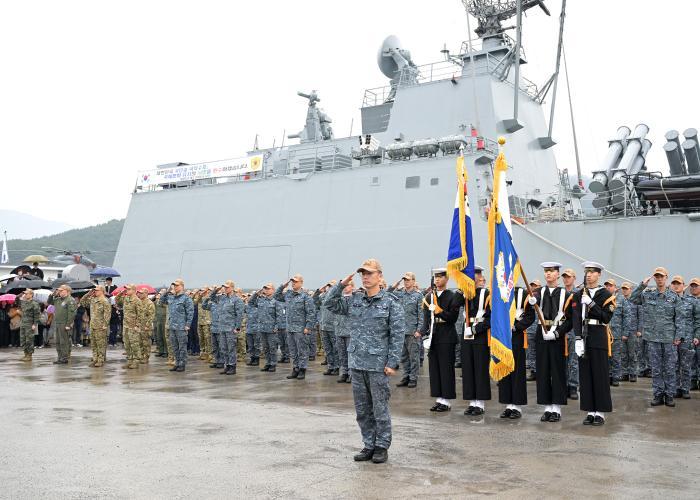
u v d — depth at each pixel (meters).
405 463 6.59
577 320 9.12
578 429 8.77
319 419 9.23
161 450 7.10
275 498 5.30
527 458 6.85
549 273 9.95
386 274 21.25
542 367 9.55
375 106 26.22
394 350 6.75
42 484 5.71
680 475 6.14
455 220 10.05
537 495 5.41
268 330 16.27
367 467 6.40
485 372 9.95
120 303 23.05
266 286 16.89
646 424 9.16
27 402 10.64
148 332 18.23
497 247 9.53
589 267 9.45
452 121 22.88
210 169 27.33
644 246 17.83
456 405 11.07
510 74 24.06
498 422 9.38
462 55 24.12
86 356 20.41
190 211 27.25
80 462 6.53
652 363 11.27
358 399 6.86
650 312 11.34
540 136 24.67
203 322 18.81
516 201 21.33
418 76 24.62
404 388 13.32
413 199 21.28
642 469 6.37
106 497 5.32
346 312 7.25
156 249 27.80
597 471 6.27
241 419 9.20
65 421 8.89
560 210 20.53
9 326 24.23
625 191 18.55
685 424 9.16
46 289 24.92
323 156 25.11
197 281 26.22
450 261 9.91
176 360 16.11
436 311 10.40
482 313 10.06
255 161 26.11
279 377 14.98
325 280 22.64
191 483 5.76
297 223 23.92
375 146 22.89
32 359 18.92
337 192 23.11
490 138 21.97
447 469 6.33
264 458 6.76
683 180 17.91
